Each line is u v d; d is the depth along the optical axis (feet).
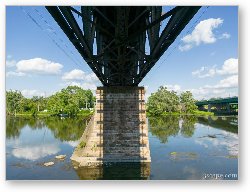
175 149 96.99
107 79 75.05
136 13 37.96
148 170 69.51
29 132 152.05
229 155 86.33
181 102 355.77
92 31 38.32
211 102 320.09
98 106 77.97
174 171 68.80
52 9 27.81
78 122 216.95
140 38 46.68
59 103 316.81
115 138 76.64
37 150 96.43
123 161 75.46
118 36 34.71
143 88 78.13
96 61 45.44
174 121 227.61
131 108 77.71
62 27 31.91
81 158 75.82
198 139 121.70
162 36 33.76
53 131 156.15
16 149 98.43
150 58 42.24
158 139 123.13
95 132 77.15
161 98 333.01
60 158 82.53
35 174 66.90
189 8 28.40
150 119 256.52
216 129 161.48
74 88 355.97
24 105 347.36
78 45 38.81
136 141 76.38
